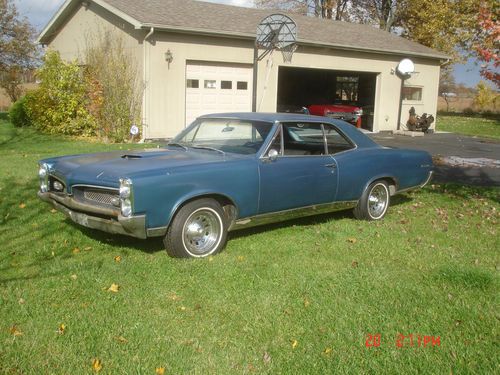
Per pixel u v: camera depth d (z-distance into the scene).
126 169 4.96
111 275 4.63
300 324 3.80
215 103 16.95
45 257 5.10
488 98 38.31
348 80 24.92
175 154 5.75
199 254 5.22
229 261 5.11
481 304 4.23
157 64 15.44
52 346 3.39
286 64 18.47
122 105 15.23
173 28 15.15
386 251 5.59
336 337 3.63
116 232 4.94
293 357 3.36
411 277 4.82
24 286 4.32
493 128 25.44
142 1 17.14
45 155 11.73
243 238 5.97
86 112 16.14
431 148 16.59
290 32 15.45
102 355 3.31
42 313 3.84
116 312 3.91
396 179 7.14
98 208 4.93
